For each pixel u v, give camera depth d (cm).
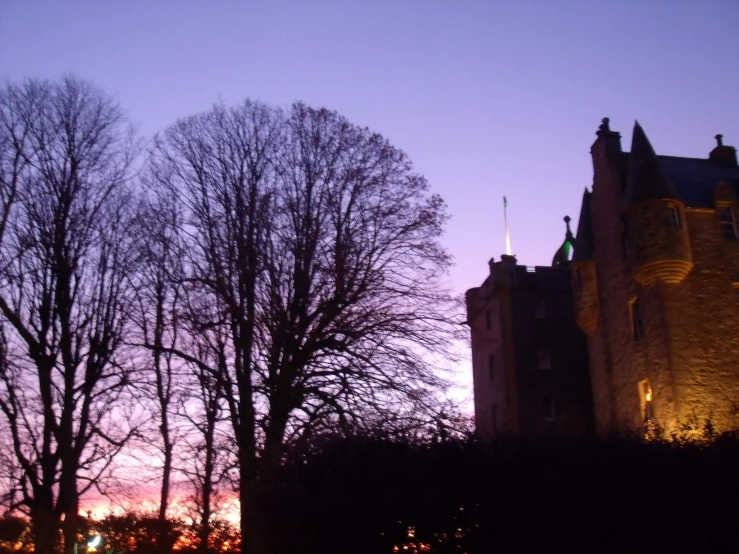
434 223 2797
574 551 2050
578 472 2120
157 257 2723
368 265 2664
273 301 2523
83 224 2841
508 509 2072
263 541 2125
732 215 3850
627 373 3906
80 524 2459
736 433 2494
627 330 3928
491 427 5172
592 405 4606
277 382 2420
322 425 2259
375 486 2062
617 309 4047
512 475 2103
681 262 3600
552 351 5112
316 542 2077
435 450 2108
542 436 2319
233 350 2558
